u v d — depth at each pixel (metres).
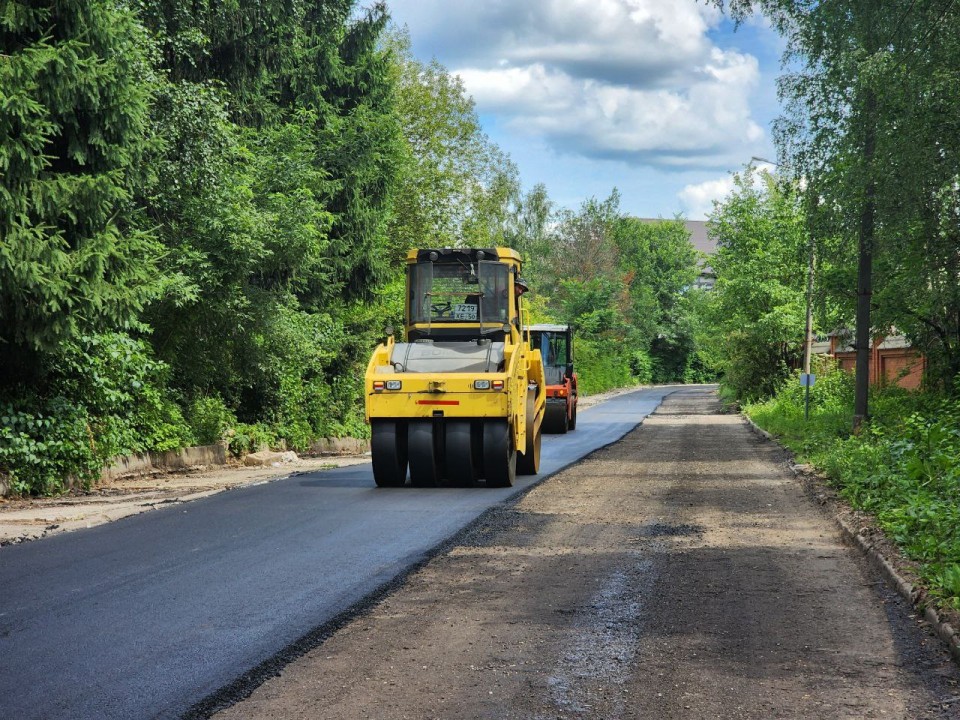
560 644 6.30
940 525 9.67
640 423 38.78
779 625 6.79
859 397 22.70
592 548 9.82
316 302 30.67
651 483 16.12
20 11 13.28
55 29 14.05
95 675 5.68
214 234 19.84
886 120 18.52
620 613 7.12
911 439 17.41
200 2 22.53
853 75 19.53
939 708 5.10
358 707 5.13
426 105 49.94
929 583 7.63
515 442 15.71
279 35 27.23
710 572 8.60
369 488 15.30
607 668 5.79
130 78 14.66
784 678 5.61
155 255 18.08
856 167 19.67
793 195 22.31
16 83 12.77
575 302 94.12
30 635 6.54
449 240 50.75
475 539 10.35
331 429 30.84
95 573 8.53
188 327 21.20
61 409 15.92
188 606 7.32
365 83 34.94
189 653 6.11
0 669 5.80
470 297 16.91
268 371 25.06
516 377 15.82
